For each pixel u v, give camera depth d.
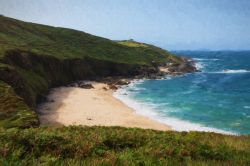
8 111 39.41
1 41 96.56
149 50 172.62
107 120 50.47
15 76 55.47
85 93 78.06
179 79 118.50
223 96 79.75
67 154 11.66
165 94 81.69
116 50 148.62
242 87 98.38
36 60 82.19
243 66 190.50
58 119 50.00
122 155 11.16
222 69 168.38
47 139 12.54
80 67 103.00
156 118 53.16
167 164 10.28
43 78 78.38
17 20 138.88
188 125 48.75
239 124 49.72
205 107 63.84
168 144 14.32
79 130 19.06
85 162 9.91
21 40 110.50
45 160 10.18
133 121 50.34
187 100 72.69
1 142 11.27
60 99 68.19
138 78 115.75
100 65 114.06
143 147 13.56
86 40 148.00
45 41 122.88
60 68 92.19
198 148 13.69
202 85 101.88
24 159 10.05
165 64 152.75
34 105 56.41
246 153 13.65
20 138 12.02
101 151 12.27
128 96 77.25
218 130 46.00
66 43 133.00
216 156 12.95
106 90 85.50
